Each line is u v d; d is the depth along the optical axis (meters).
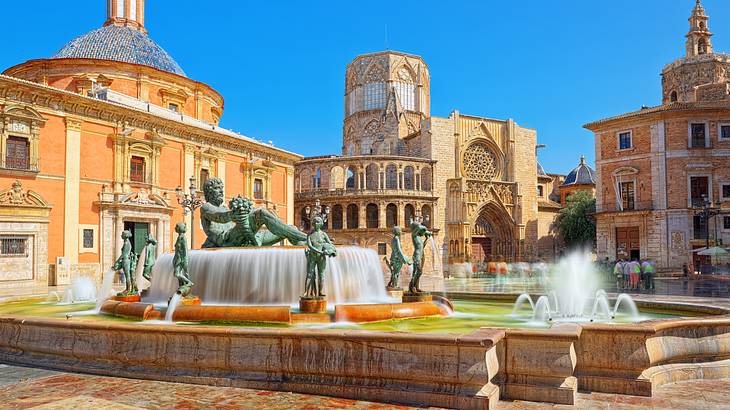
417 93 88.56
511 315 14.56
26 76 44.97
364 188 65.69
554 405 7.95
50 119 35.03
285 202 57.03
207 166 46.72
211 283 14.43
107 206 38.00
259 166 52.31
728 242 48.81
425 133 71.25
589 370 8.83
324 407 7.79
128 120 39.81
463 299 20.28
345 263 14.70
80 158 36.59
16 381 9.33
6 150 32.62
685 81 65.38
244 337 8.98
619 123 53.06
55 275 34.66
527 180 77.56
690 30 68.44
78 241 36.28
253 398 8.26
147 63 50.00
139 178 40.78
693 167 49.12
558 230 79.50
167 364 9.45
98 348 10.02
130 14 55.97
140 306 13.23
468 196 71.12
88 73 44.62
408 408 7.75
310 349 8.66
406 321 12.56
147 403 8.00
